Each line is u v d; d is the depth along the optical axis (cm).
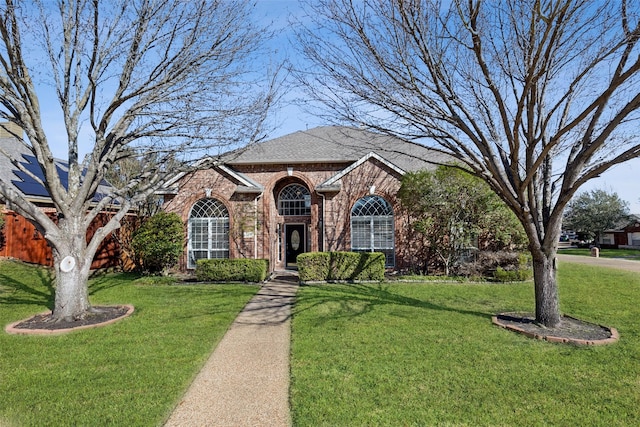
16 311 917
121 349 651
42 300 1054
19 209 810
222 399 479
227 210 1761
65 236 857
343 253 1445
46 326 784
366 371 551
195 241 1762
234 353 647
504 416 430
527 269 1410
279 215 1908
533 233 784
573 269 1695
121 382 520
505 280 1371
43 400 468
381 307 955
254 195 1736
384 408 447
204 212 1775
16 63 764
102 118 902
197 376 551
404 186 1506
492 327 773
